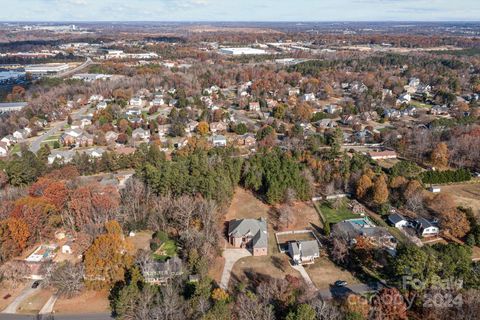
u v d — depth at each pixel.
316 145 146.00
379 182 105.31
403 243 79.81
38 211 91.00
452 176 121.38
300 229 98.69
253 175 116.94
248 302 64.38
